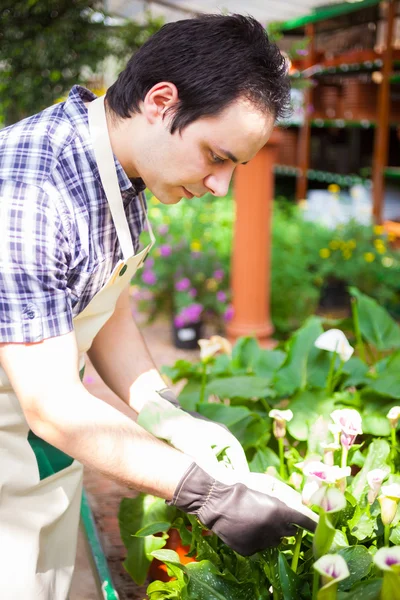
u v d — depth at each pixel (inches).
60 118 47.4
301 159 301.7
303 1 203.0
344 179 288.4
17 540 50.3
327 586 37.8
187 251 179.3
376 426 69.5
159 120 43.9
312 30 274.1
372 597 41.5
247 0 198.1
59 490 53.0
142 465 43.8
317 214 264.5
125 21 186.1
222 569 53.8
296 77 162.2
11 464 50.5
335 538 50.3
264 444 68.5
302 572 49.9
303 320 183.6
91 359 63.4
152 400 56.7
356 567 46.5
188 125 42.6
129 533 63.8
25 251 42.6
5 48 171.6
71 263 46.4
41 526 51.2
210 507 44.4
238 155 43.6
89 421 43.0
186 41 42.2
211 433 54.1
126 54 183.3
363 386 81.9
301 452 72.3
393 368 79.0
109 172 46.8
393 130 292.4
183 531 58.1
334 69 275.9
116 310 62.1
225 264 180.9
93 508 83.5
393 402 72.9
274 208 234.5
